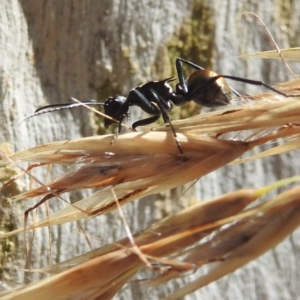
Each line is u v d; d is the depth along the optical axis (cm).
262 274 13
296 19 13
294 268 13
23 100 12
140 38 13
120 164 10
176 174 10
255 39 13
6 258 12
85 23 13
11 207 12
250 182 13
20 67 12
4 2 12
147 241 9
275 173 13
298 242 13
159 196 13
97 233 12
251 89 13
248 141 10
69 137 13
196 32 13
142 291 12
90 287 9
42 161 10
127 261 9
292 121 10
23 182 12
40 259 12
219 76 11
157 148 10
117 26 13
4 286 12
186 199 13
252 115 10
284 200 8
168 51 13
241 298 13
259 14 13
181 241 9
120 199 10
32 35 13
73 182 10
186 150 10
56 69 13
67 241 12
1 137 12
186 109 13
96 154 10
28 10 13
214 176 13
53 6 13
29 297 9
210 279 8
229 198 9
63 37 13
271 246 8
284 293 13
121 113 11
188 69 13
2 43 12
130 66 13
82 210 10
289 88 10
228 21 13
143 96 11
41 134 12
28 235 12
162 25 13
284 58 10
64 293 9
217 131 10
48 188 10
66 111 13
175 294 9
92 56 13
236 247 8
